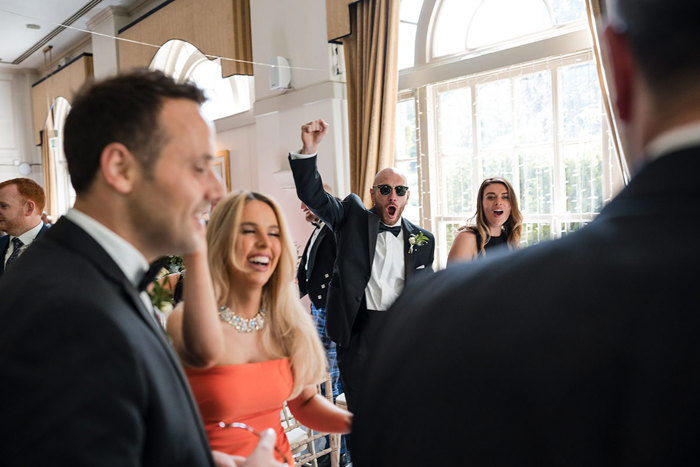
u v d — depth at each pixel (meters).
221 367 1.62
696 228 0.35
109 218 0.90
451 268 0.52
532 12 4.05
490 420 0.39
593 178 3.71
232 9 5.83
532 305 0.40
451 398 0.41
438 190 4.68
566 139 3.85
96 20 8.61
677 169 0.37
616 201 0.42
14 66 11.23
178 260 1.92
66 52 10.23
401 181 3.48
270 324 1.80
